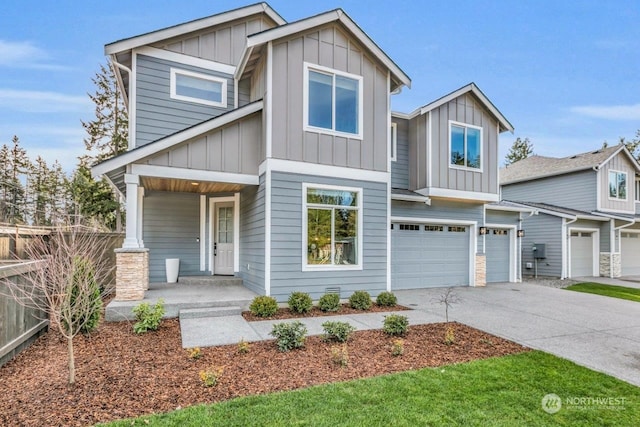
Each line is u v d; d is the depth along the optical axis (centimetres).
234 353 499
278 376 423
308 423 319
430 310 823
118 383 396
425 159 1123
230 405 348
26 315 514
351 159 873
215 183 841
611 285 1346
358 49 893
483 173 1188
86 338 560
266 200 783
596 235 1681
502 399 377
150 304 693
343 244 861
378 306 842
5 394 367
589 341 605
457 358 502
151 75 923
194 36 970
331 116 857
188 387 389
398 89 973
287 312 748
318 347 531
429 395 381
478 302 931
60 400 355
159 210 1002
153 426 308
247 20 1032
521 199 1984
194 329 612
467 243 1251
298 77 824
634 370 476
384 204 907
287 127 808
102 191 1934
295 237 806
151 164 757
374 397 372
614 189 1722
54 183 2478
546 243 1602
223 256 1049
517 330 664
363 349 527
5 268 450
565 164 1834
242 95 1012
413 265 1155
